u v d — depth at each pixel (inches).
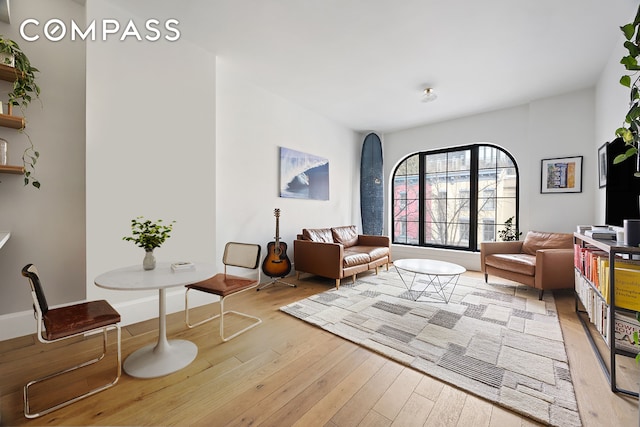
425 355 75.2
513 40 102.8
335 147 200.5
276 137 156.2
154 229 79.8
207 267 80.2
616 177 86.3
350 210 216.7
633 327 59.2
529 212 157.1
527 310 108.2
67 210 91.7
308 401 58.2
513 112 166.6
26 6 84.7
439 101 159.9
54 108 89.0
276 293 131.3
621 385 62.3
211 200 115.0
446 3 84.8
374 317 101.5
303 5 87.0
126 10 91.8
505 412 55.0
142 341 82.7
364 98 158.6
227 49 112.0
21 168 78.7
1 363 70.5
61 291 91.4
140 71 96.2
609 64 113.3
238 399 58.7
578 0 82.7
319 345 81.7
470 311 107.3
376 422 52.4
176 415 54.0
